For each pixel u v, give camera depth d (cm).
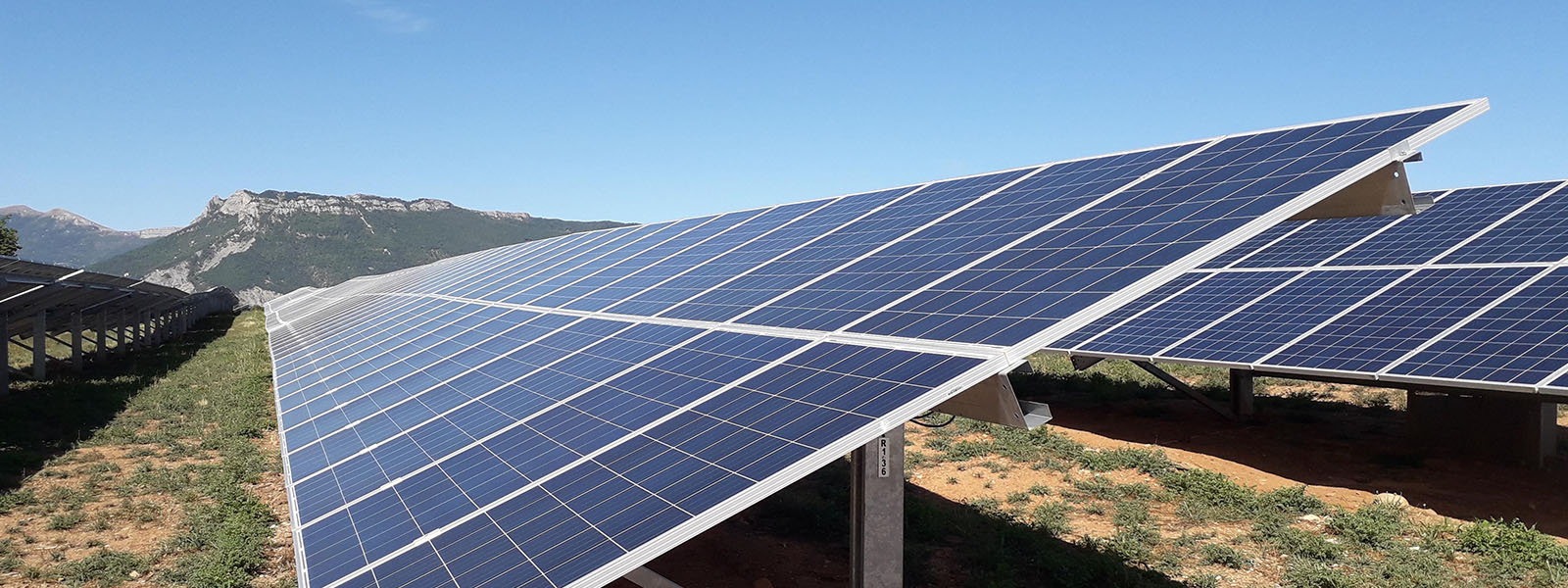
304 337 2912
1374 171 873
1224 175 1054
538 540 704
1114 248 953
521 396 1155
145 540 1702
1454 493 1867
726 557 1517
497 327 1806
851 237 1570
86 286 3691
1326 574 1380
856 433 700
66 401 3231
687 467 754
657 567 1494
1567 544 1563
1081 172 1406
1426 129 886
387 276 5578
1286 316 2180
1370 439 2394
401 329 2275
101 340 4772
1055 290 892
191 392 3603
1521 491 1881
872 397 770
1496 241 2372
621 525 684
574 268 2397
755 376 945
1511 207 2655
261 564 1530
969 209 1452
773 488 668
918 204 1652
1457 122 893
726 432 805
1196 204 986
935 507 1723
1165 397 3117
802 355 976
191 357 5222
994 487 1988
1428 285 2128
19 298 3250
